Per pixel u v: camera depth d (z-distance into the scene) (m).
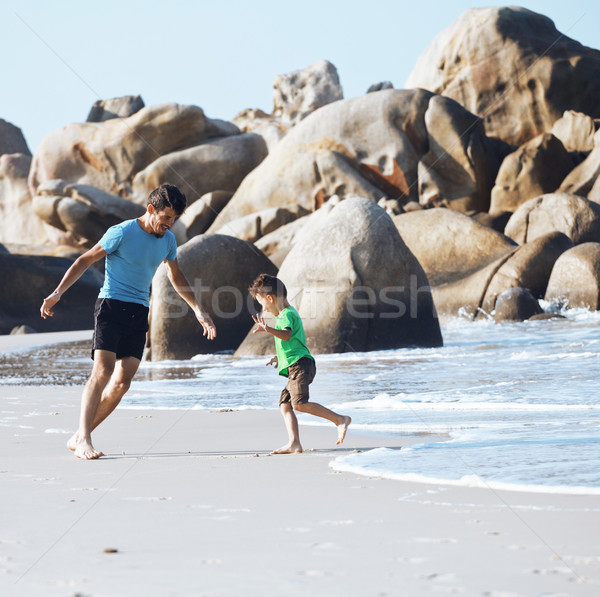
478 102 95.94
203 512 7.29
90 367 35.00
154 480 9.16
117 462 10.72
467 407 16.17
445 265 66.19
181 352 42.03
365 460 10.15
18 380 28.55
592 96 91.50
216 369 32.03
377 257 38.66
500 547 5.85
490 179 83.62
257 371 30.06
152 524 6.82
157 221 12.32
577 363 25.91
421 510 7.19
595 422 13.44
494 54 95.12
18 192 134.38
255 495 8.11
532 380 21.25
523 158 80.06
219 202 99.50
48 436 13.65
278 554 5.75
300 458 10.75
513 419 14.24
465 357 31.20
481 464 9.59
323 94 129.88
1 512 7.48
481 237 66.38
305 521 6.83
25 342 57.84
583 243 61.06
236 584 5.05
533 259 60.06
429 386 20.95
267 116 131.38
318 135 88.12
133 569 5.43
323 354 37.59
